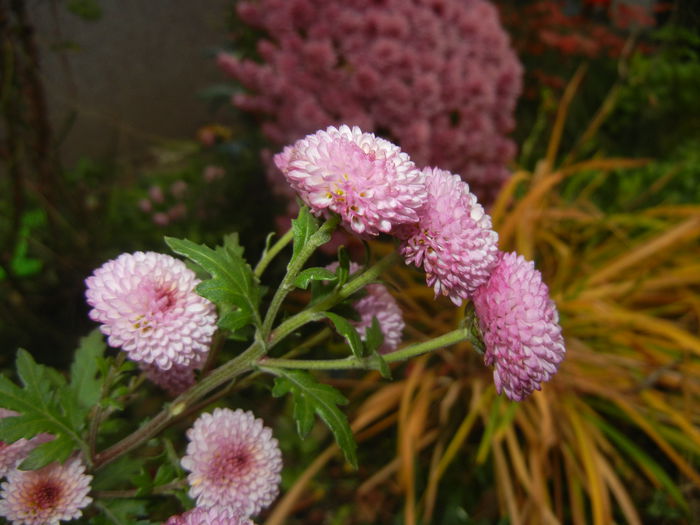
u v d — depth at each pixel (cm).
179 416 20
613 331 50
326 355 49
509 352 17
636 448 45
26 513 17
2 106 52
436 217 17
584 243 61
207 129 89
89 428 20
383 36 53
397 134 55
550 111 79
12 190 57
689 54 78
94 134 94
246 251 63
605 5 83
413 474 45
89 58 92
